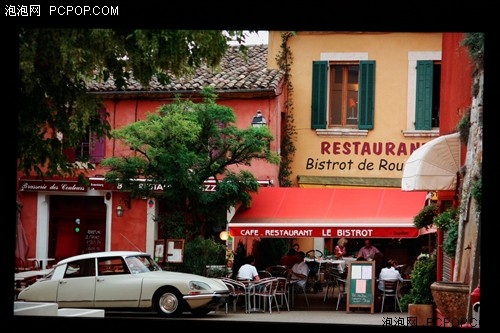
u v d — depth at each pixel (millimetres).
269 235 21922
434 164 16719
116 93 27016
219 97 26828
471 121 14547
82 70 12508
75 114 13258
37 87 13016
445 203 18844
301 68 27688
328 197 23219
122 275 18922
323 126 27391
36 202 27656
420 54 27047
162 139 22406
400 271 23938
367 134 27250
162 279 18797
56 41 11836
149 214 27109
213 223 23703
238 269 23141
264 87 26125
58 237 28125
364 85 27281
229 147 22891
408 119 27047
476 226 12742
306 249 27891
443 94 18781
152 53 12578
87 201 28141
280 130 26984
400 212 22234
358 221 21984
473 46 13859
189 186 22344
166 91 26672
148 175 23094
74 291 18969
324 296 25484
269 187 24172
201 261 22328
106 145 27297
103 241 27969
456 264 14422
